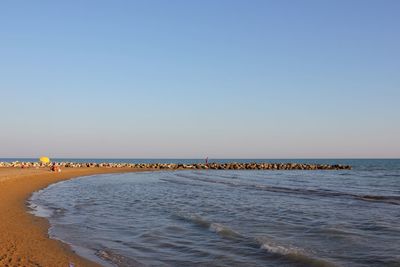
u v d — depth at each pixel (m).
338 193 36.38
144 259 13.18
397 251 13.84
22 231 16.88
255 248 14.35
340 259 12.86
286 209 25.00
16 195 31.02
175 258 13.30
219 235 16.69
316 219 20.97
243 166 111.56
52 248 14.16
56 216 21.89
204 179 60.44
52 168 69.06
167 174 76.81
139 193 36.50
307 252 13.57
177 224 19.41
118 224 19.55
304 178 63.34
